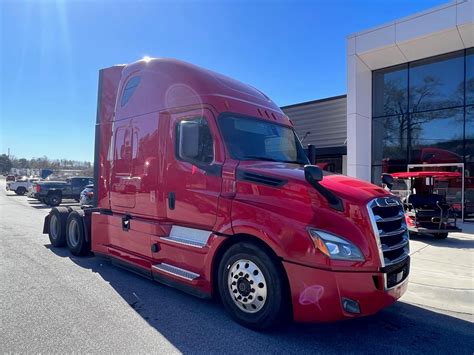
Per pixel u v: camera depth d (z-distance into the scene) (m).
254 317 3.84
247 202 3.99
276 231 3.66
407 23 13.68
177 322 4.04
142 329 3.84
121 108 6.09
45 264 6.58
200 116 4.71
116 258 5.91
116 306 4.49
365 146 15.84
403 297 5.21
